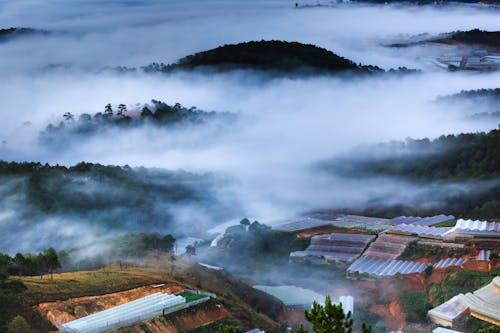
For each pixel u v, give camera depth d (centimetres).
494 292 16038
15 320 13362
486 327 14925
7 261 15888
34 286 14900
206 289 17138
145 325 14312
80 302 14750
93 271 16950
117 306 14750
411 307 16738
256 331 14900
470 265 19412
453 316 15500
